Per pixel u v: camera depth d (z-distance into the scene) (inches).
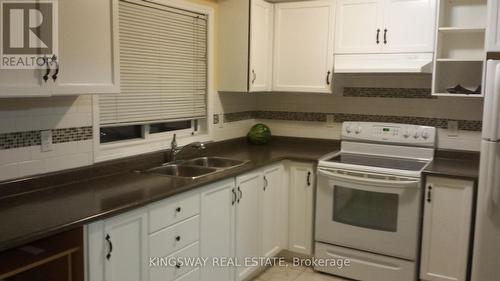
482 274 110.1
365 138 146.4
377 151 145.7
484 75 118.6
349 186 127.8
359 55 140.7
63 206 80.7
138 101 118.9
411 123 145.9
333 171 129.2
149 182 100.1
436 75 130.4
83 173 101.8
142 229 86.8
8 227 69.1
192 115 139.7
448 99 139.3
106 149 110.0
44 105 93.3
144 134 124.6
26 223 71.0
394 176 120.3
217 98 150.0
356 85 153.7
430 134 137.7
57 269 78.1
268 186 133.6
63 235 77.0
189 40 135.2
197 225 102.3
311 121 163.3
